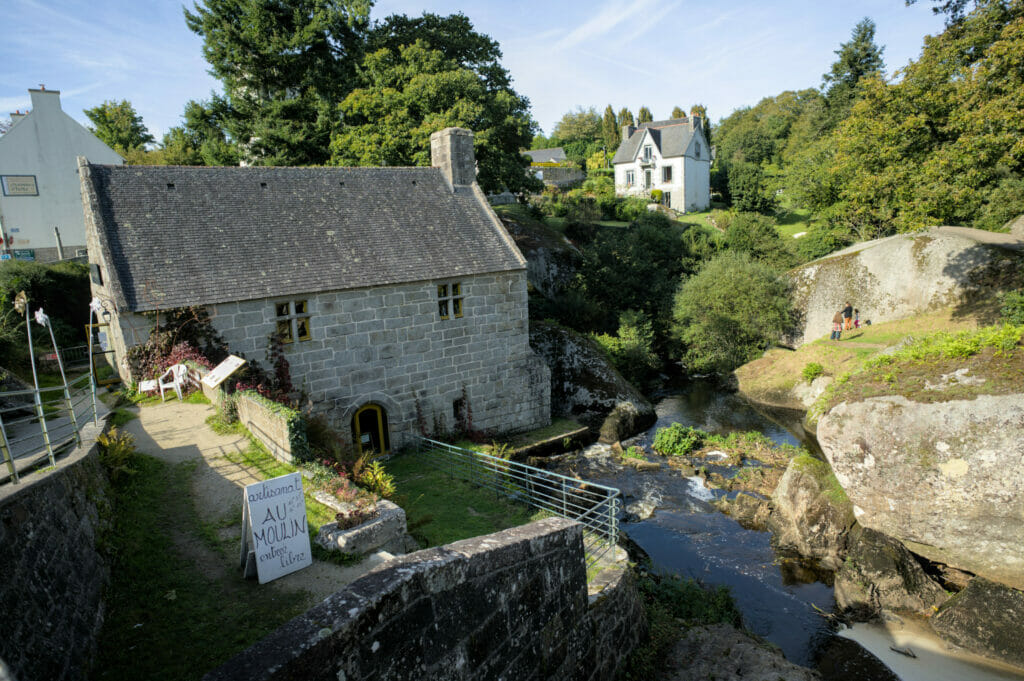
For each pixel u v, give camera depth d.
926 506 13.12
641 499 19.02
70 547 7.31
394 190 22.47
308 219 20.02
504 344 22.77
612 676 8.84
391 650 4.37
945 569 13.90
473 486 17.34
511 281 22.56
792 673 9.73
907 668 11.70
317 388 18.86
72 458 8.72
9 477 7.07
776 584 14.59
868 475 14.08
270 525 8.81
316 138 31.97
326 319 18.72
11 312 21.62
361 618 4.08
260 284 17.72
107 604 7.91
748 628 12.63
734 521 17.56
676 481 20.12
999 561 12.42
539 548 6.34
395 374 20.36
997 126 17.66
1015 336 13.72
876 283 29.53
